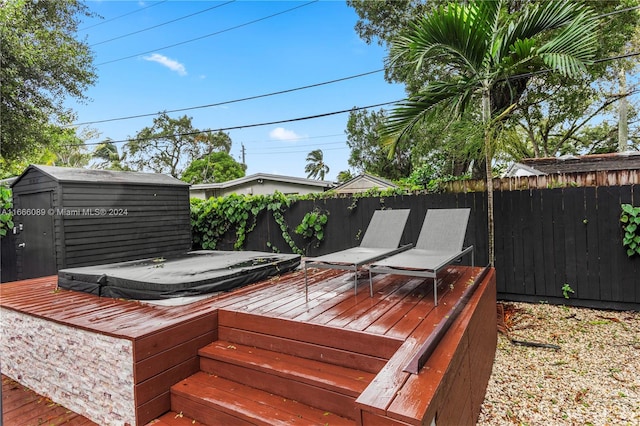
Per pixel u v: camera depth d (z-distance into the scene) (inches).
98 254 257.4
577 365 135.6
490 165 182.2
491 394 120.5
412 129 198.8
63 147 636.7
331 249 265.0
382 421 55.8
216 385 101.5
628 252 178.2
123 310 124.9
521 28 170.9
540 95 302.7
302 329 102.3
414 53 186.7
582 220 189.2
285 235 282.4
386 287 143.3
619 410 107.0
